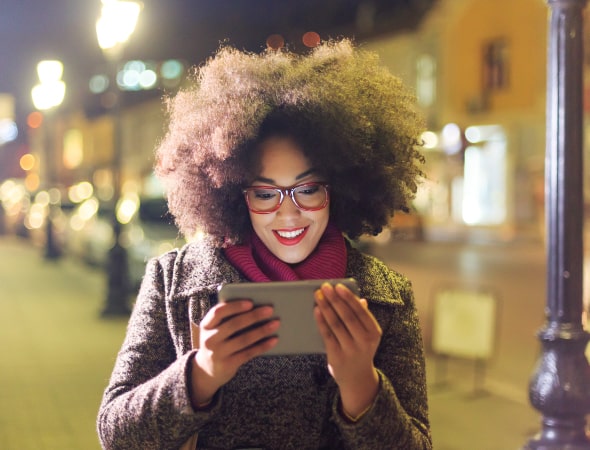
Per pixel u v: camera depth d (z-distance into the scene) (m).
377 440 1.70
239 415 1.84
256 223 1.95
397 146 2.13
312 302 1.63
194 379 1.66
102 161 47.62
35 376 7.75
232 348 1.60
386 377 1.87
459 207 34.44
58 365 8.29
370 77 2.15
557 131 4.37
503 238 28.88
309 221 1.94
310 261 1.98
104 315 11.71
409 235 28.92
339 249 1.99
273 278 1.95
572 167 4.36
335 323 1.61
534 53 31.38
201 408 1.67
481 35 33.22
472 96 33.62
